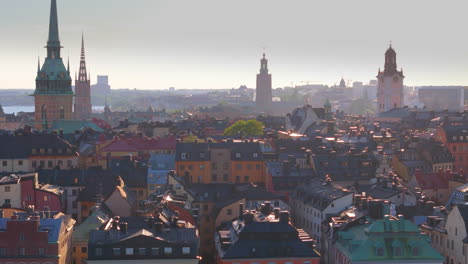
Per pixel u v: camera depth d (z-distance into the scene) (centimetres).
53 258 14462
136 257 14288
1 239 14412
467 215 16112
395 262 15000
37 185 19875
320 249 18800
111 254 14275
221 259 15088
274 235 15150
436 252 15112
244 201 19525
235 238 15588
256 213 17238
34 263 14450
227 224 18438
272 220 15775
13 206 18900
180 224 15538
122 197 18912
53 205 19325
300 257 14912
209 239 19962
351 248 15325
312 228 19750
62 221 15138
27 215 15500
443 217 18075
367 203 17700
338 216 18412
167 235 14825
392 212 16988
